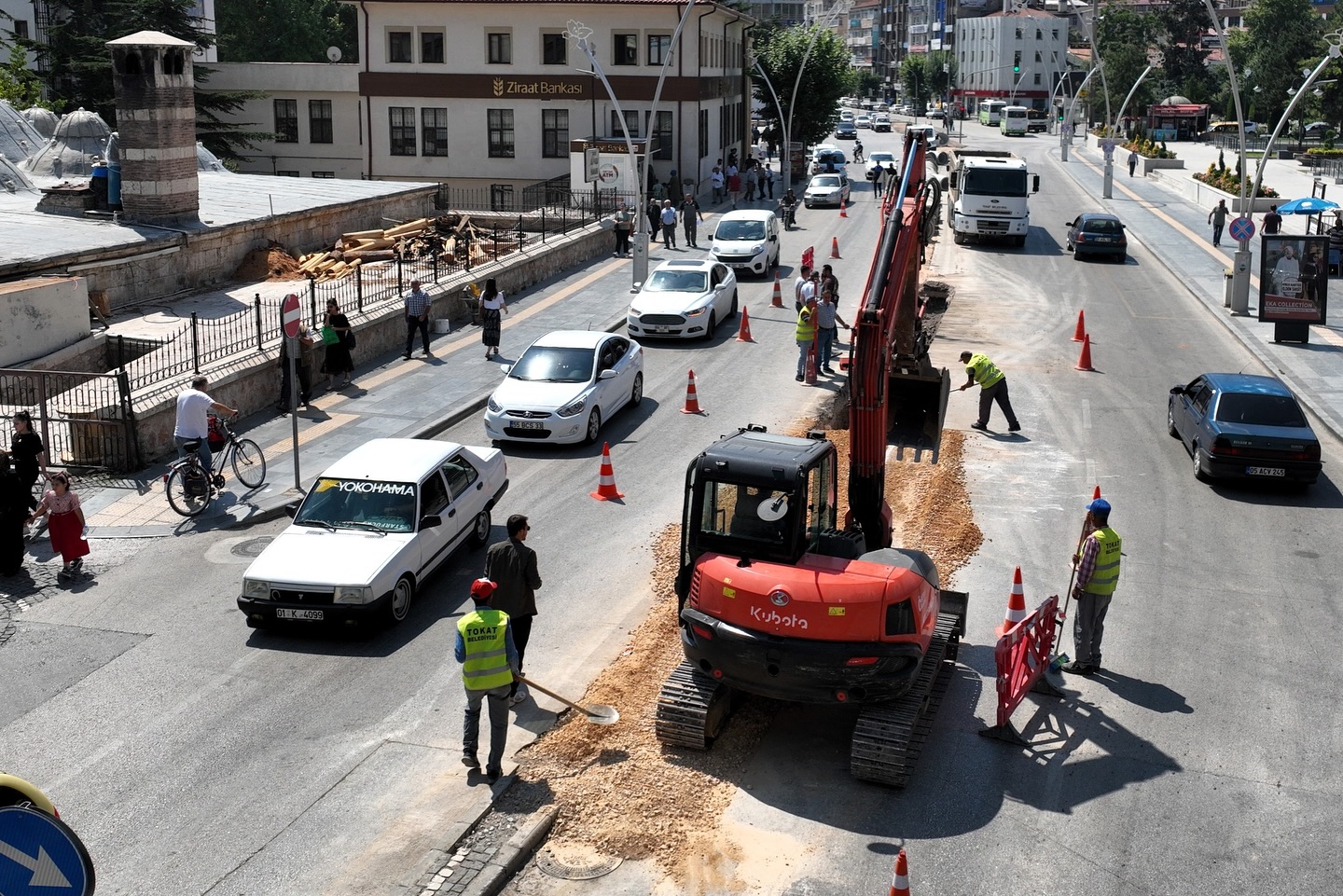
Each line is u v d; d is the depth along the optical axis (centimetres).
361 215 3903
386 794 1020
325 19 9019
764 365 2698
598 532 1672
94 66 5484
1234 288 3250
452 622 1385
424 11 5459
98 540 1636
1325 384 2550
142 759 1080
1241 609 1451
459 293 3094
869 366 1220
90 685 1222
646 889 905
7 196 3562
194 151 3203
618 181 5028
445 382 2478
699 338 2936
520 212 4516
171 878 906
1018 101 15288
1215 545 1661
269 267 3281
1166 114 10612
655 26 5431
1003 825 993
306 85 5956
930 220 1514
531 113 5538
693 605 1111
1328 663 1306
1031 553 1611
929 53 17575
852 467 1258
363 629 1352
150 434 1936
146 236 2947
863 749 1035
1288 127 9900
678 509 1766
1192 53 12756
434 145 5619
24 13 7144
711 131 6006
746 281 3788
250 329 2538
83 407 1912
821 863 938
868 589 1049
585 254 4091
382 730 1134
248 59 7988
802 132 7281
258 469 1889
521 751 1091
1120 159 8475
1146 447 2122
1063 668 1287
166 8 5841
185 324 2617
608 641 1327
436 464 1512
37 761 1075
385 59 5550
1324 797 1039
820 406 2341
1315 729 1160
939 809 1016
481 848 939
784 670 1053
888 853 952
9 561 1513
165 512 1739
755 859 941
